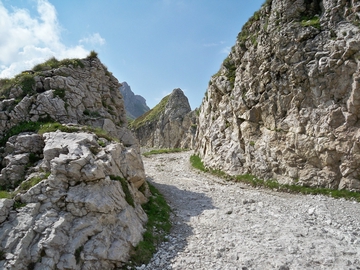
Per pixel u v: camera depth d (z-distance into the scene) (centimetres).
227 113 3144
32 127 1623
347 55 2097
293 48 2383
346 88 2106
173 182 2617
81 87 2111
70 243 991
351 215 1653
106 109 2341
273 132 2497
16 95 1836
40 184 1111
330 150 2120
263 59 2641
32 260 915
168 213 1677
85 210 1094
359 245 1245
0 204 1012
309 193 2122
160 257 1156
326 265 1076
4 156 1455
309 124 2264
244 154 2736
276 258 1125
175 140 7894
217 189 2345
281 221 1560
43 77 1967
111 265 1038
